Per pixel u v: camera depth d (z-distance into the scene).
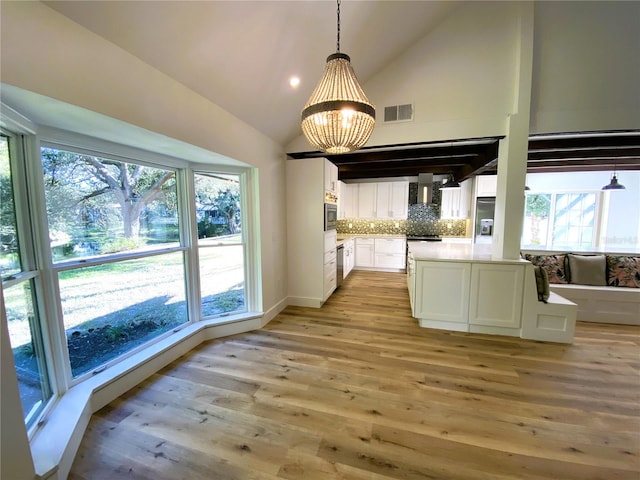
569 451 1.53
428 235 6.65
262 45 2.14
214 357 2.59
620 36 2.71
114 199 2.19
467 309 3.13
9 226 1.56
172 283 2.77
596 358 2.55
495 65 2.93
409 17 2.70
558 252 3.91
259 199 3.22
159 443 1.60
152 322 2.57
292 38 2.23
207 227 3.05
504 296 3.01
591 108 2.81
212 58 2.00
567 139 3.28
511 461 1.47
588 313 3.49
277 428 1.71
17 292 1.56
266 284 3.41
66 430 1.52
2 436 1.06
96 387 1.87
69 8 1.30
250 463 1.47
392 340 2.94
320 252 3.88
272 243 3.55
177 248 2.78
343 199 6.38
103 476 1.40
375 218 6.70
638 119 2.75
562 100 2.86
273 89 2.65
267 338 3.00
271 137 3.42
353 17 2.34
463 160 4.63
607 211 5.93
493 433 1.66
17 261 1.60
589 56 2.78
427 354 2.63
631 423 1.74
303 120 1.62
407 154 3.95
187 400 1.98
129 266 2.33
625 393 2.04
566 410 1.86
